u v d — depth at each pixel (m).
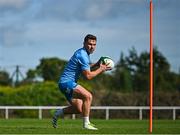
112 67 24.56
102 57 24.72
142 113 65.31
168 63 130.50
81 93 24.09
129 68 133.00
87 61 24.19
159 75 112.12
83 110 24.11
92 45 24.38
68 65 24.39
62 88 24.45
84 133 20.91
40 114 60.00
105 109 64.19
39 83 71.12
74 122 40.88
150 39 23.27
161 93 67.69
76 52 24.39
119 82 107.00
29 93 69.19
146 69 115.75
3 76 119.00
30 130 22.25
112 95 67.81
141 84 107.06
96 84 86.31
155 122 44.12
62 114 25.00
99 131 22.02
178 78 118.44
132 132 21.62
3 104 68.94
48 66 123.69
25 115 66.12
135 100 67.56
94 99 67.81
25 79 106.62
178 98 66.94
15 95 69.12
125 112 65.25
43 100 68.75
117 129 23.69
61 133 20.84
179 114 64.75
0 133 20.69
